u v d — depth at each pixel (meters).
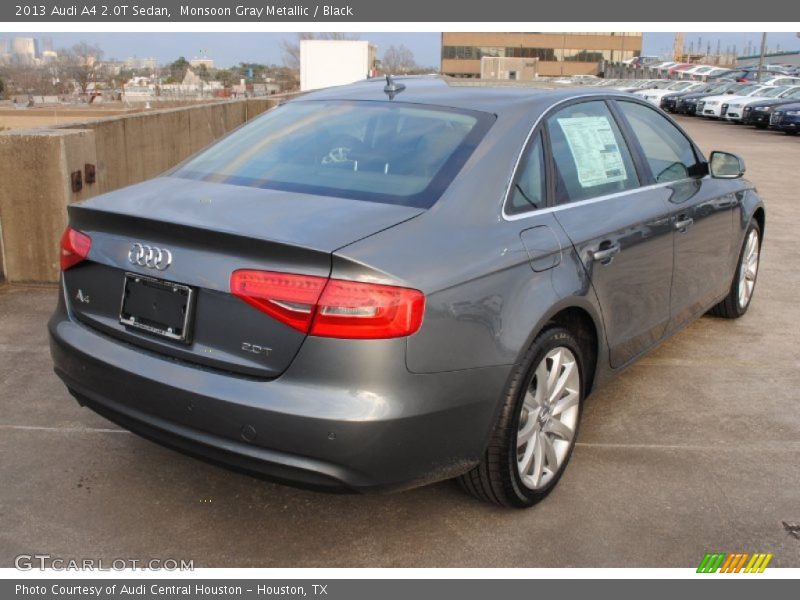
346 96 3.75
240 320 2.60
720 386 4.55
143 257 2.79
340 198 2.90
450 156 3.07
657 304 4.08
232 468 2.68
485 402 2.78
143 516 3.12
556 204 3.33
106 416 2.99
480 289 2.74
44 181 5.85
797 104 27.12
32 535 2.98
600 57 105.81
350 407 2.47
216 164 3.37
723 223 4.87
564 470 3.42
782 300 6.30
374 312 2.46
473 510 3.22
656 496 3.36
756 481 3.51
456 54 105.06
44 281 6.04
